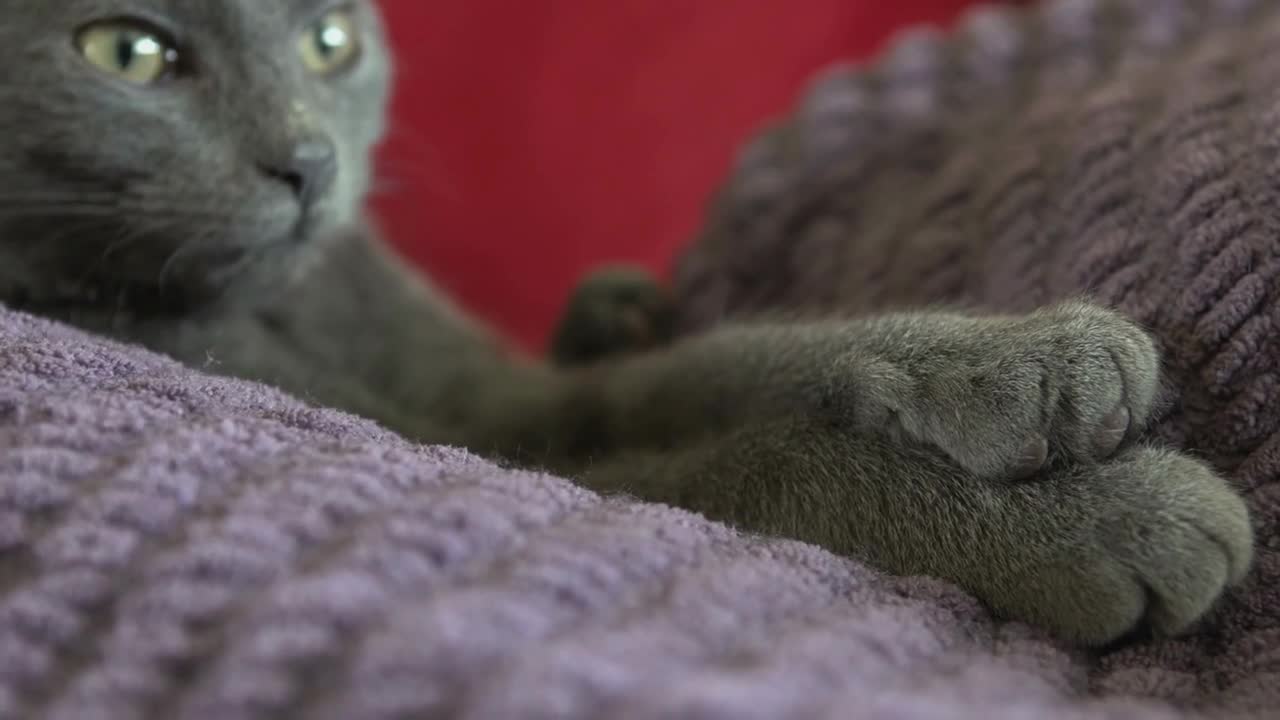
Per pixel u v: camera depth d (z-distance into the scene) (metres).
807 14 0.52
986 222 0.30
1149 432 0.24
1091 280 0.27
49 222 0.31
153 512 0.19
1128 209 0.27
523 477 0.22
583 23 0.51
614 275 0.43
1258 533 0.23
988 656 0.21
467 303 0.52
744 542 0.22
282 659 0.17
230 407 0.23
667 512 0.22
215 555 0.18
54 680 0.17
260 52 0.31
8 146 0.30
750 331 0.31
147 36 0.30
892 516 0.25
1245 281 0.24
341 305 0.39
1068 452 0.24
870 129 0.40
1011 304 0.28
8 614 0.18
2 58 0.29
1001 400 0.24
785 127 0.42
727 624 0.19
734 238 0.41
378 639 0.17
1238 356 0.24
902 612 0.21
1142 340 0.24
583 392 0.36
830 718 0.16
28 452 0.20
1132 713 0.18
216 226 0.30
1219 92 0.28
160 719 0.17
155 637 0.17
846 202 0.38
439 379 0.40
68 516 0.19
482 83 0.50
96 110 0.29
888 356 0.26
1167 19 0.36
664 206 0.53
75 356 0.23
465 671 0.17
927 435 0.25
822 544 0.25
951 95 0.39
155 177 0.30
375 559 0.18
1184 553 0.22
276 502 0.19
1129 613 0.23
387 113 0.39
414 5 0.49
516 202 0.52
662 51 0.51
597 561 0.19
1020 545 0.24
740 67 0.52
